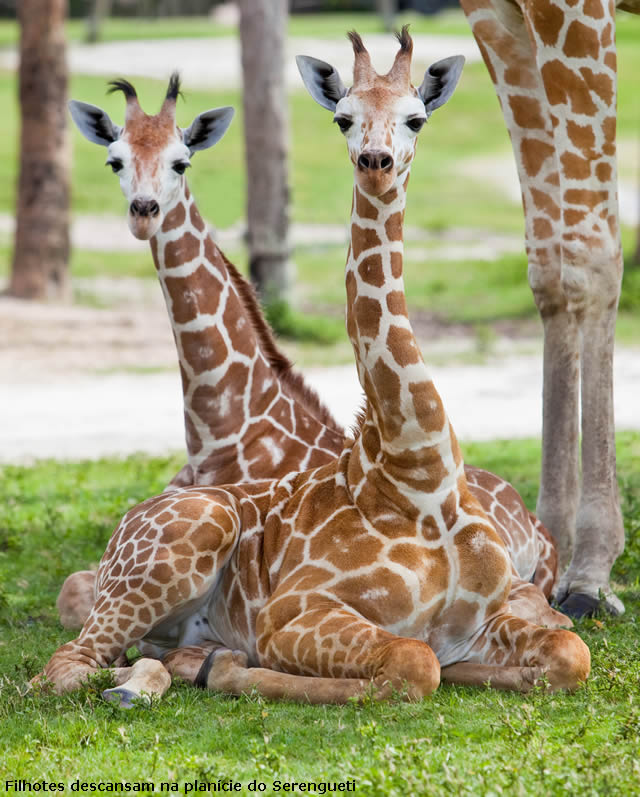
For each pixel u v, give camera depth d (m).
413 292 39.19
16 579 12.88
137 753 7.61
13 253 37.03
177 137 10.33
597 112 10.92
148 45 85.75
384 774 6.79
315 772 7.15
